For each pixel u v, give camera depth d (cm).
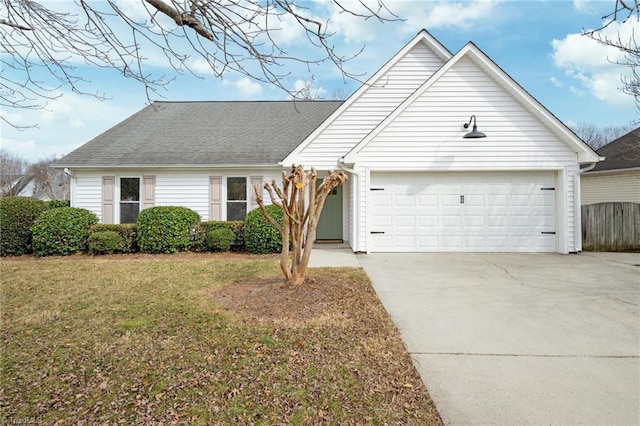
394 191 1000
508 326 434
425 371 320
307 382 296
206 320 445
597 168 1555
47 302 534
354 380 301
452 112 966
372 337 394
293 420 248
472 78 962
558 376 314
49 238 1008
